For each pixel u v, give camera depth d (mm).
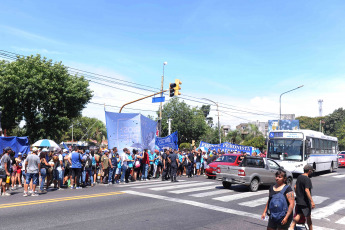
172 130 51281
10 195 11219
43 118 31031
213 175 18250
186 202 10195
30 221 7320
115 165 15242
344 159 34781
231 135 62219
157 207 9297
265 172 13727
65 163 13820
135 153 16844
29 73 29703
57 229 6703
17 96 29328
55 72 31234
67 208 8867
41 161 11984
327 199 12094
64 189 13039
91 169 14047
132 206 9359
